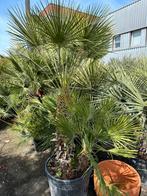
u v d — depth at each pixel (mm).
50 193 2662
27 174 3115
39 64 3221
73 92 2256
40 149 3379
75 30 2244
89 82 2787
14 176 3076
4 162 3439
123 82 2707
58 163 2385
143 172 2672
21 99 3727
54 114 2398
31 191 2766
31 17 2285
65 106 2117
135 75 2939
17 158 3551
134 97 2588
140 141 2549
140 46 9344
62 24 2129
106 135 1988
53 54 2631
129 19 9836
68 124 1953
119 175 2500
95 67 2871
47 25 2148
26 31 2391
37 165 3326
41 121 2762
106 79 2883
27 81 3668
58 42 2295
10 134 4594
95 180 2342
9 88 4215
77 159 2291
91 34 2441
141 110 2504
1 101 4145
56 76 2658
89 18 2367
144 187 2658
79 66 2719
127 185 2328
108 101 2195
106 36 2656
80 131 2014
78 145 2281
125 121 1992
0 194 2723
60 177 2268
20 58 3592
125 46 10273
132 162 2760
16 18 2350
